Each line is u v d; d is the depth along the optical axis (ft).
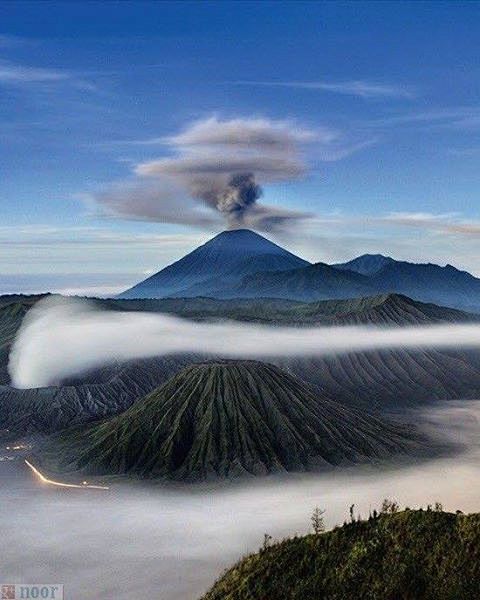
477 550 174.50
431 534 183.11
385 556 180.86
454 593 166.81
